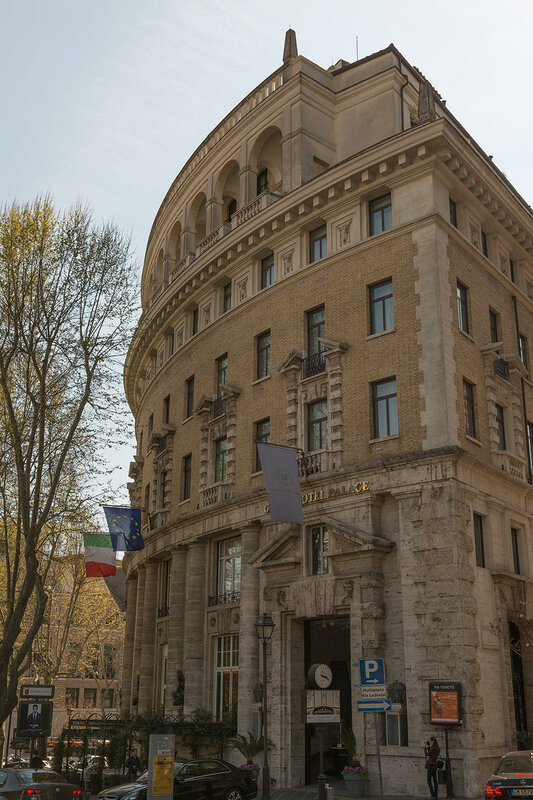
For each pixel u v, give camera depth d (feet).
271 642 97.66
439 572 82.02
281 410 105.70
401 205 97.81
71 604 155.22
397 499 87.81
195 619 114.52
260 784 90.63
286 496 90.99
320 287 104.63
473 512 87.04
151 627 135.13
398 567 86.43
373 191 101.04
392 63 122.93
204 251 126.31
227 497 112.06
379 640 84.79
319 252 108.47
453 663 78.43
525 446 102.53
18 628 71.61
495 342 103.81
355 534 88.07
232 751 97.86
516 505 96.37
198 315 132.57
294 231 110.73
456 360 90.79
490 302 103.40
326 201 105.50
